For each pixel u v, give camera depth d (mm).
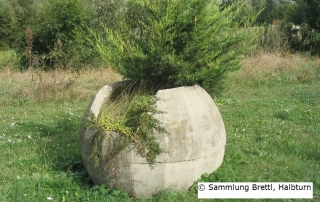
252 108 9344
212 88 5633
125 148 4344
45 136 7230
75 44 16750
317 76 13367
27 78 12883
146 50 5098
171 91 4648
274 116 8477
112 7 16922
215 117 4961
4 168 5469
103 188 4527
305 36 19078
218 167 5094
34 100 10188
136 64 4973
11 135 7215
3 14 30969
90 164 4652
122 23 5480
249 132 7234
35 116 8820
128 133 4348
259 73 13133
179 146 4426
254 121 8031
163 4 5102
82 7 17750
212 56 4918
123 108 4770
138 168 4359
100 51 5047
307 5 19188
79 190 4727
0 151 6203
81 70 15297
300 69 13977
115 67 5059
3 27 30969
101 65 15484
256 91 11641
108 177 4504
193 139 4516
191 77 4906
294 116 8344
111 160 4410
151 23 4961
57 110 9414
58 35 17500
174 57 4867
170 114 4465
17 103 10031
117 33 5188
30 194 4586
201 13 4988
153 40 4766
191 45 4953
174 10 4867
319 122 7941
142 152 4320
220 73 5059
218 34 5383
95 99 4848
